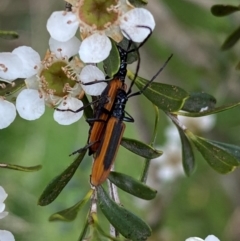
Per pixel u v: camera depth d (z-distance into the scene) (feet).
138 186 0.42
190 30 0.71
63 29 0.42
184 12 0.72
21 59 0.43
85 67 0.42
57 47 0.43
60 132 0.84
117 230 0.42
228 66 0.66
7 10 0.75
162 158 0.72
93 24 0.42
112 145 0.42
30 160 0.84
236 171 0.71
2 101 0.43
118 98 0.43
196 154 0.80
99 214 0.60
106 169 0.42
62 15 0.42
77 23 0.42
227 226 0.76
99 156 0.42
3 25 0.75
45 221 0.76
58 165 0.83
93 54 0.42
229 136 0.74
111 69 0.42
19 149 0.84
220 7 0.47
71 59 0.43
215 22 0.69
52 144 0.84
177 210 0.82
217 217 0.82
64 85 0.43
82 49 0.42
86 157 0.67
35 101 0.43
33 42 0.73
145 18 0.42
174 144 0.72
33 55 0.43
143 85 0.43
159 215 0.69
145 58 0.73
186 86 0.73
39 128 0.85
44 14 0.74
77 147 0.73
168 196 0.72
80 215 0.70
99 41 0.42
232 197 0.75
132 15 0.42
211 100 0.44
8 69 0.42
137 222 0.42
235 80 0.66
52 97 0.43
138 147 0.42
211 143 0.44
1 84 0.43
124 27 0.42
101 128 0.43
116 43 0.43
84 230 0.42
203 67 0.68
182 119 0.61
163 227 0.69
